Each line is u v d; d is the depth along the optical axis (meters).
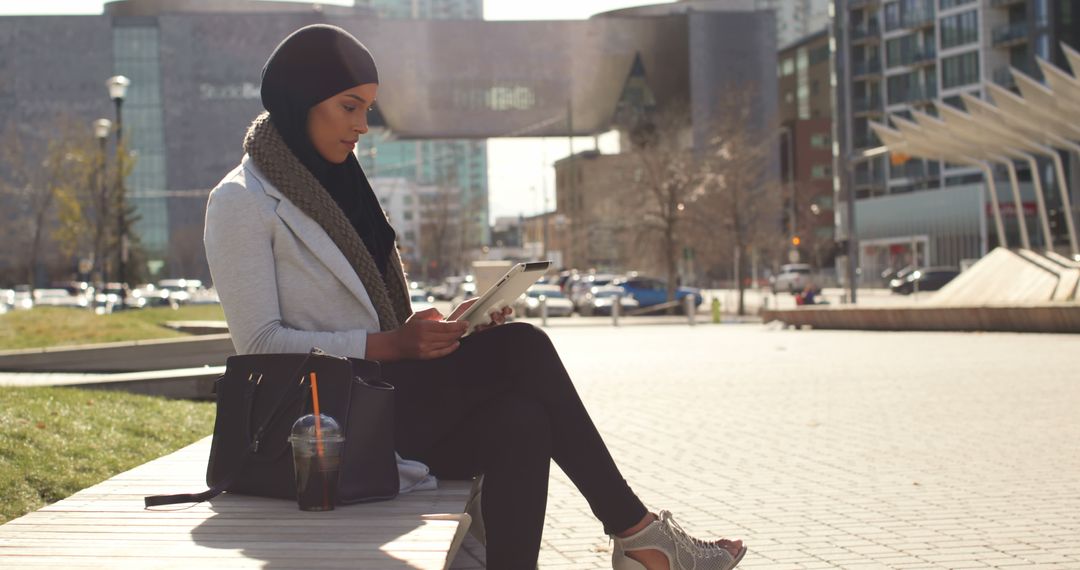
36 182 63.19
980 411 11.14
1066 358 18.06
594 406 12.74
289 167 3.39
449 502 3.13
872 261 79.00
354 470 3.07
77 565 2.41
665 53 102.19
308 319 3.41
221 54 102.88
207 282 103.31
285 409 3.08
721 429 10.29
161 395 11.66
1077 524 5.82
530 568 3.16
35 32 101.88
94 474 6.17
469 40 102.38
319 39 3.45
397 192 164.38
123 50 102.94
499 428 3.19
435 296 89.19
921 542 5.45
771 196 64.38
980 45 74.69
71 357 15.43
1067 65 70.12
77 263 85.62
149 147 103.56
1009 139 29.78
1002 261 29.59
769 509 6.39
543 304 44.84
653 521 3.37
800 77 119.56
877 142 85.50
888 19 83.44
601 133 111.31
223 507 3.04
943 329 28.67
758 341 27.81
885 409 11.55
